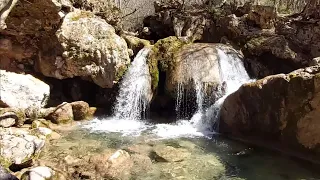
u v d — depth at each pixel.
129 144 7.19
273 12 10.33
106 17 10.70
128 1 18.38
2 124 7.29
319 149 6.10
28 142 6.00
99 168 5.73
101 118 9.37
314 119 6.11
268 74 9.50
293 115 6.47
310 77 6.14
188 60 9.22
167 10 12.88
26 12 8.66
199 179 5.57
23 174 5.10
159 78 9.52
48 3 8.42
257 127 7.22
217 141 7.45
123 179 5.47
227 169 5.98
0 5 4.66
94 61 9.51
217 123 8.17
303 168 5.97
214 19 11.57
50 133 7.61
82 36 9.32
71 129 8.29
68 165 5.82
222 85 8.54
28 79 8.63
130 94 9.51
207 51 9.44
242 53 10.05
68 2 9.45
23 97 8.29
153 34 12.85
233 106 7.65
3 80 8.12
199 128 8.42
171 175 5.68
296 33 9.74
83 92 10.50
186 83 8.81
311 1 10.03
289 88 6.48
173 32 12.02
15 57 9.53
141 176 5.60
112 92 9.95
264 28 10.38
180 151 6.65
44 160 5.98
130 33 12.75
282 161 6.30
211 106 8.37
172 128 8.44
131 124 8.85
